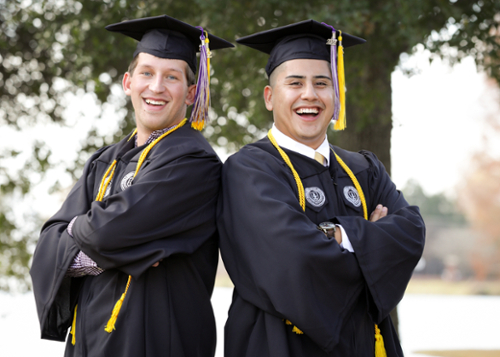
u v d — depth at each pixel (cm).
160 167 279
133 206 267
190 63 309
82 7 515
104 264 269
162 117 297
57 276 279
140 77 298
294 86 294
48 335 296
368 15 460
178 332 279
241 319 279
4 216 704
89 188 308
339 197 292
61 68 617
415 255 276
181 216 279
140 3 487
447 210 3791
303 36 300
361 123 516
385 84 536
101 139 654
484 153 2584
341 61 303
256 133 645
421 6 453
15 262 730
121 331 271
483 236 2809
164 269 282
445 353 811
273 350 264
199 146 294
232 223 281
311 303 257
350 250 269
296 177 287
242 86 557
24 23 602
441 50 535
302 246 259
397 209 299
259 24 508
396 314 533
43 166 646
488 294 2488
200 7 479
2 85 669
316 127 295
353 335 272
